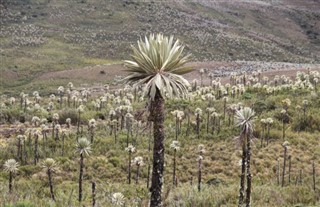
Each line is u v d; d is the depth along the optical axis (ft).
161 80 32.63
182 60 33.45
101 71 375.25
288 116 208.03
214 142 189.47
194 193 119.44
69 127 215.31
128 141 187.93
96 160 169.89
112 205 98.84
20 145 176.24
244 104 225.35
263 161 171.42
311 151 179.01
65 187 136.87
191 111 225.35
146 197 109.91
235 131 195.31
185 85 33.24
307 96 231.30
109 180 157.38
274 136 192.65
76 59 442.50
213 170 166.61
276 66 362.53
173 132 199.62
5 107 243.40
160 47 33.19
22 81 375.86
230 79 304.09
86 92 282.15
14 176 150.20
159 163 35.99
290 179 155.02
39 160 168.25
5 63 410.72
